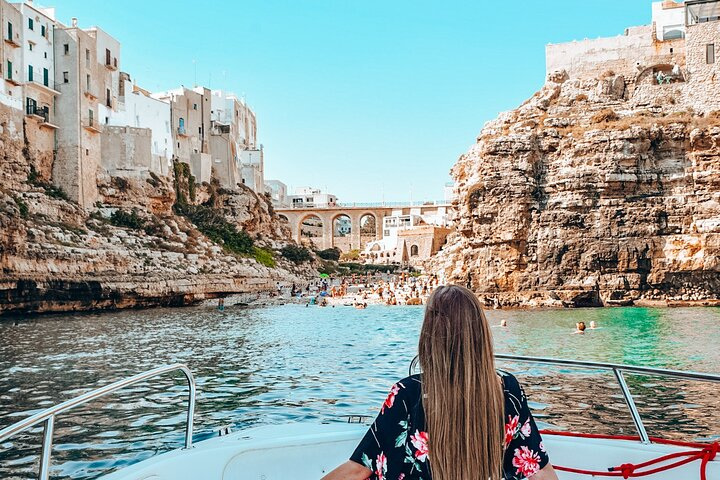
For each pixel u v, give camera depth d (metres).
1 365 21.30
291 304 60.31
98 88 67.75
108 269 52.47
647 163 49.66
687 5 56.50
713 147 47.91
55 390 16.73
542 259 49.94
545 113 56.78
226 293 64.94
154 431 12.18
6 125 54.94
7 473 9.77
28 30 58.62
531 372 18.09
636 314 40.56
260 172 110.12
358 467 2.68
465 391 2.54
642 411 13.17
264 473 4.49
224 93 106.06
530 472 2.72
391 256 122.94
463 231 53.19
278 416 13.37
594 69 59.31
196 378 18.70
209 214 82.38
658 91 55.72
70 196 61.72
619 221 48.97
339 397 15.49
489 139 53.03
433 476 2.54
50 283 46.50
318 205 163.38
